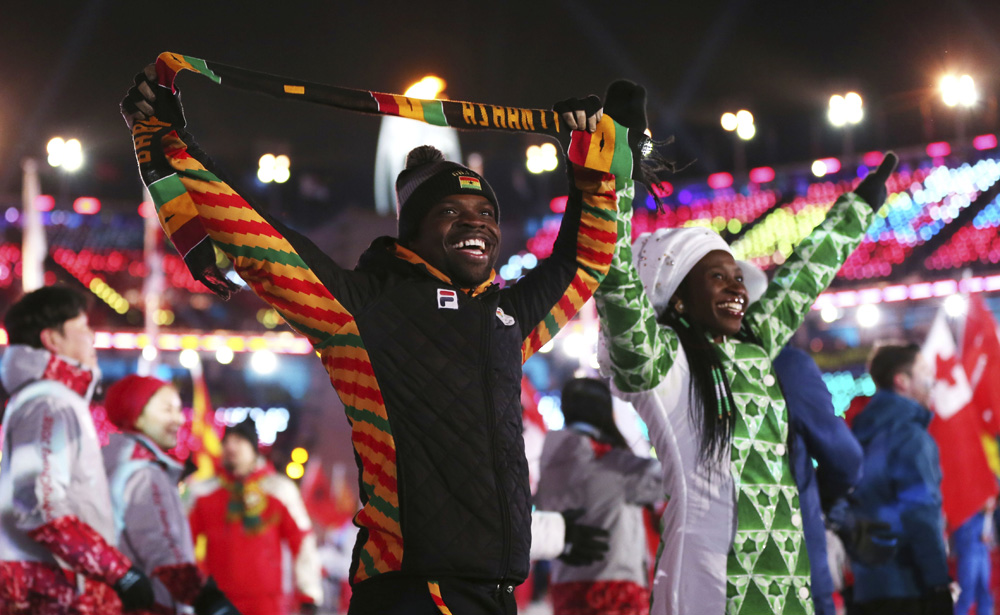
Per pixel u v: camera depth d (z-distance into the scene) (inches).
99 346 996.6
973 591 375.9
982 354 407.2
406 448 147.0
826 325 1163.9
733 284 211.9
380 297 153.9
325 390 710.5
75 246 1119.6
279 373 1403.8
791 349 233.9
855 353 1155.3
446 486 146.9
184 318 1327.5
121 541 264.4
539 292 174.9
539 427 437.1
